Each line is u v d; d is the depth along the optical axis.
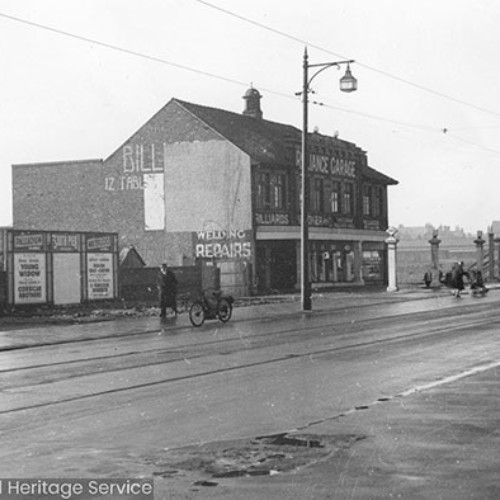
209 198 52.97
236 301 43.09
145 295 43.16
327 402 12.21
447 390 13.16
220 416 11.23
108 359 18.84
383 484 7.65
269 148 55.53
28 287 36.03
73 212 56.75
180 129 53.84
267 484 7.72
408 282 73.19
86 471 8.31
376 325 27.03
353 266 63.25
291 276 55.53
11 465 8.62
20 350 21.92
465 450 8.99
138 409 11.95
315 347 20.19
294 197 55.53
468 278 60.88
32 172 57.88
